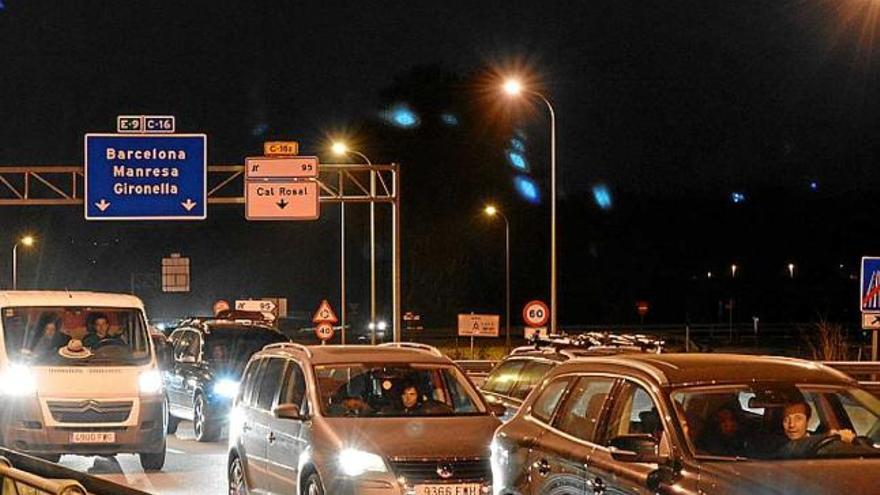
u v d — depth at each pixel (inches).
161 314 4301.2
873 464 333.1
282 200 1481.3
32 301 757.3
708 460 331.3
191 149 1482.5
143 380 744.3
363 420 514.0
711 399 357.1
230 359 970.1
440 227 3312.0
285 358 574.2
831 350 1414.9
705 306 3782.0
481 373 1402.6
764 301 3833.7
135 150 1477.6
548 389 417.1
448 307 3319.4
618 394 374.3
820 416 377.7
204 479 727.1
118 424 727.7
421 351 581.6
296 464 516.1
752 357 398.9
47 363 735.1
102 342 756.6
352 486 480.4
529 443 404.2
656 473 335.6
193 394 968.9
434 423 514.3
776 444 353.7
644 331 2785.4
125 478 731.4
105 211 1476.4
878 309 916.6
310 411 522.3
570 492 375.2
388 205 3275.1
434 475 482.9
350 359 554.6
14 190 1526.8
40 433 713.6
